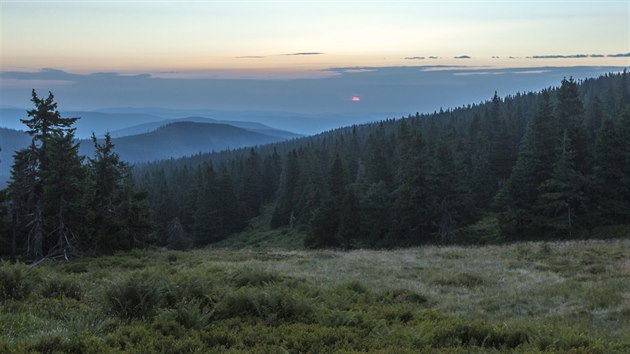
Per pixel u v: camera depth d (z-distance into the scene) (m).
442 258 26.80
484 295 15.27
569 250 26.77
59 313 9.76
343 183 66.75
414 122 142.12
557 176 46.41
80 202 31.42
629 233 41.44
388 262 25.28
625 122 47.91
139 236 36.91
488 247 32.22
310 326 8.89
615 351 7.70
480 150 75.44
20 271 11.53
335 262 25.19
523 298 14.22
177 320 8.84
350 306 11.45
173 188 116.44
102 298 10.13
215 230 89.94
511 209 50.03
